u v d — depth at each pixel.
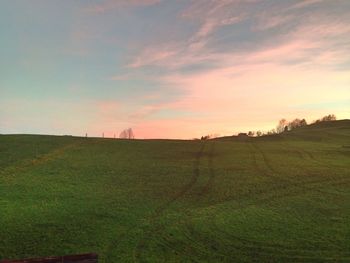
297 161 72.25
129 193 50.72
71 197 48.59
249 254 32.28
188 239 35.56
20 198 47.66
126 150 79.56
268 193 51.16
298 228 38.41
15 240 34.47
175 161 70.31
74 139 89.56
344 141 106.38
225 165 67.44
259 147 89.69
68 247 33.16
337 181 57.41
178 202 47.16
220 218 41.53
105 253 32.09
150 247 33.59
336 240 35.16
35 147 77.88
